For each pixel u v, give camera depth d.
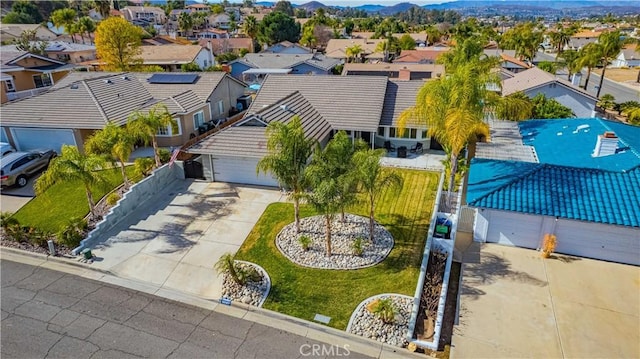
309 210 20.95
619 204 16.61
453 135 18.95
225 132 24.86
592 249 16.86
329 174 16.25
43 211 21.19
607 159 19.95
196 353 12.45
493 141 25.11
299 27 112.56
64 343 12.84
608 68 85.81
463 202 21.05
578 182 17.94
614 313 13.85
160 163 25.12
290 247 17.80
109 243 18.38
